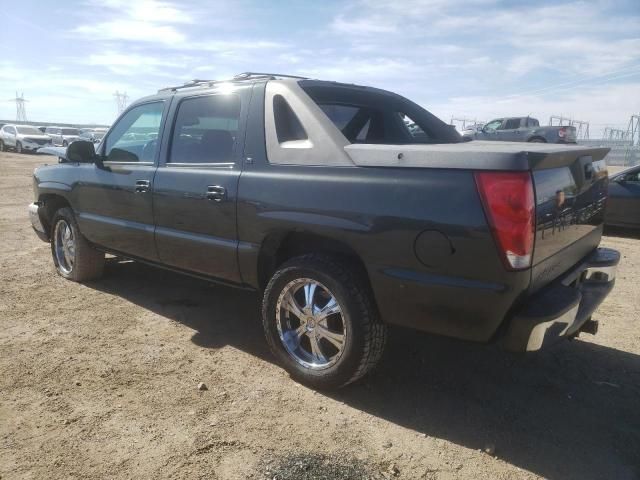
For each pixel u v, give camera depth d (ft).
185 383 10.89
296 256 10.91
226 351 12.50
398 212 9.02
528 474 8.31
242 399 10.32
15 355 11.98
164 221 13.37
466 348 12.96
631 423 9.80
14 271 18.84
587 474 8.32
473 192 8.33
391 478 8.14
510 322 8.57
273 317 11.12
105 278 18.06
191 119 13.17
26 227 27.50
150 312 14.96
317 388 10.68
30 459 8.33
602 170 11.59
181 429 9.25
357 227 9.51
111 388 10.60
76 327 13.74
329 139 10.29
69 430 9.13
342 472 8.22
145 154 14.34
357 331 9.80
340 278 9.87
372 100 13.41
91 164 15.94
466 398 10.60
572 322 9.08
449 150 8.64
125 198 14.43
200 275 13.09
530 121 76.79
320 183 10.09
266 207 10.84
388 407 10.19
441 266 8.68
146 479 7.94
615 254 11.66
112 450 8.61
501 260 8.14
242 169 11.53
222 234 11.93
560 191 9.18
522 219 8.03
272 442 8.95
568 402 10.52
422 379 11.35
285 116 11.25
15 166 71.05
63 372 11.22
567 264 10.11
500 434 9.36
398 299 9.27
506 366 12.05
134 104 15.33
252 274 11.57
